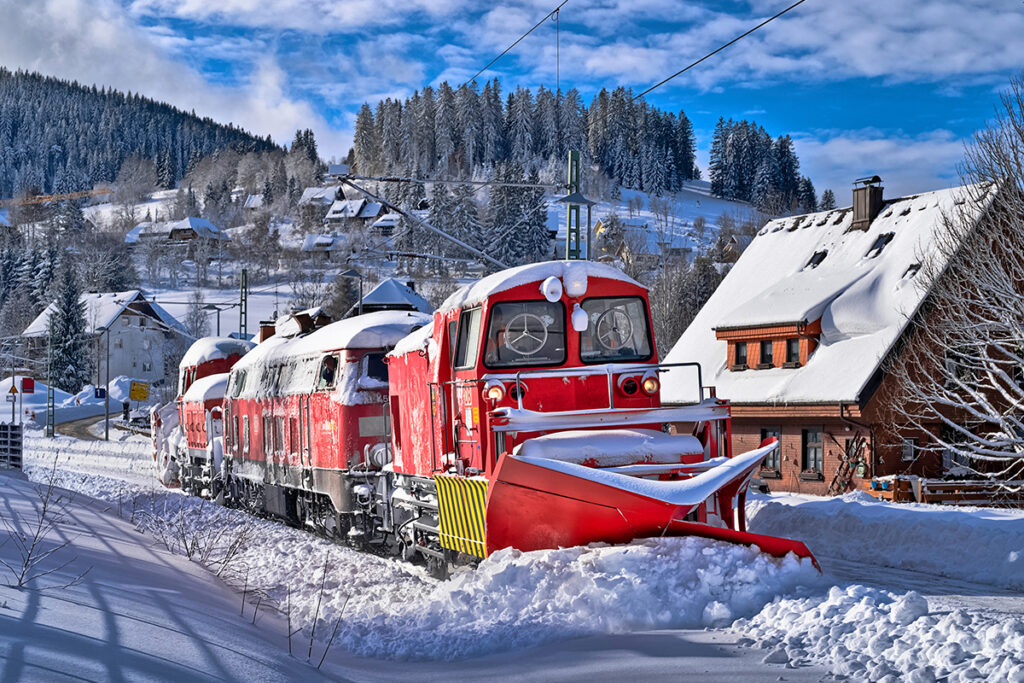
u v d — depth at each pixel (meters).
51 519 13.73
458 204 143.12
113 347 109.31
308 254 172.38
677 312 57.06
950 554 12.73
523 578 8.89
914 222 31.66
